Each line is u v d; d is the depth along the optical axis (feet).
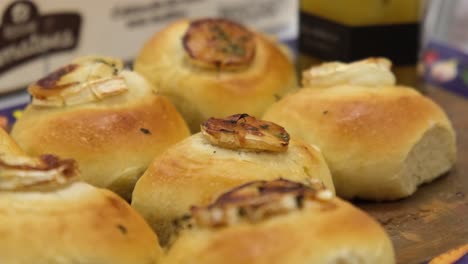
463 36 1.80
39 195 0.96
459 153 1.31
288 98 1.26
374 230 0.92
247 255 0.88
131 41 1.63
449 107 1.45
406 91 1.24
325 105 1.22
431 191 1.22
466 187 1.22
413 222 1.14
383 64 1.25
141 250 0.97
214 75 1.31
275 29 1.82
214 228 0.91
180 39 1.38
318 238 0.89
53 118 1.17
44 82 1.20
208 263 0.89
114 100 1.19
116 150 1.15
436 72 1.55
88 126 1.16
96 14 1.56
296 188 0.92
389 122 1.19
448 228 1.13
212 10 1.71
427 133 1.20
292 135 1.22
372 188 1.19
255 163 1.06
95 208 0.97
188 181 1.06
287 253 0.88
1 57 1.47
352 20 1.42
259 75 1.33
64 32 1.53
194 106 1.31
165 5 1.63
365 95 1.22
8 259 0.92
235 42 1.35
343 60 1.45
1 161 0.96
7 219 0.93
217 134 1.07
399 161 1.18
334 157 1.19
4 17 1.44
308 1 1.49
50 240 0.93
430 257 1.07
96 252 0.94
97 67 1.21
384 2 1.41
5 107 1.43
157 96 1.23
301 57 1.54
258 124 1.09
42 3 1.49
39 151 1.15
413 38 1.45
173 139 1.20
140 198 1.09
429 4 1.58
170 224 1.06
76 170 0.99
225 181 1.04
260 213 0.90
